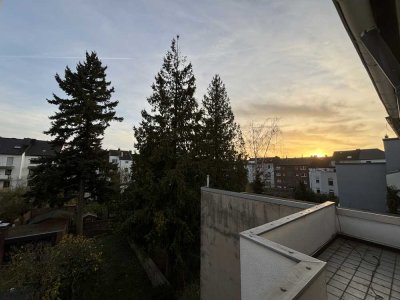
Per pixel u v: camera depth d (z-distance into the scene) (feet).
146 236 30.30
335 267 8.70
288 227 8.05
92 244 28.91
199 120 38.88
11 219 55.77
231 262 18.52
